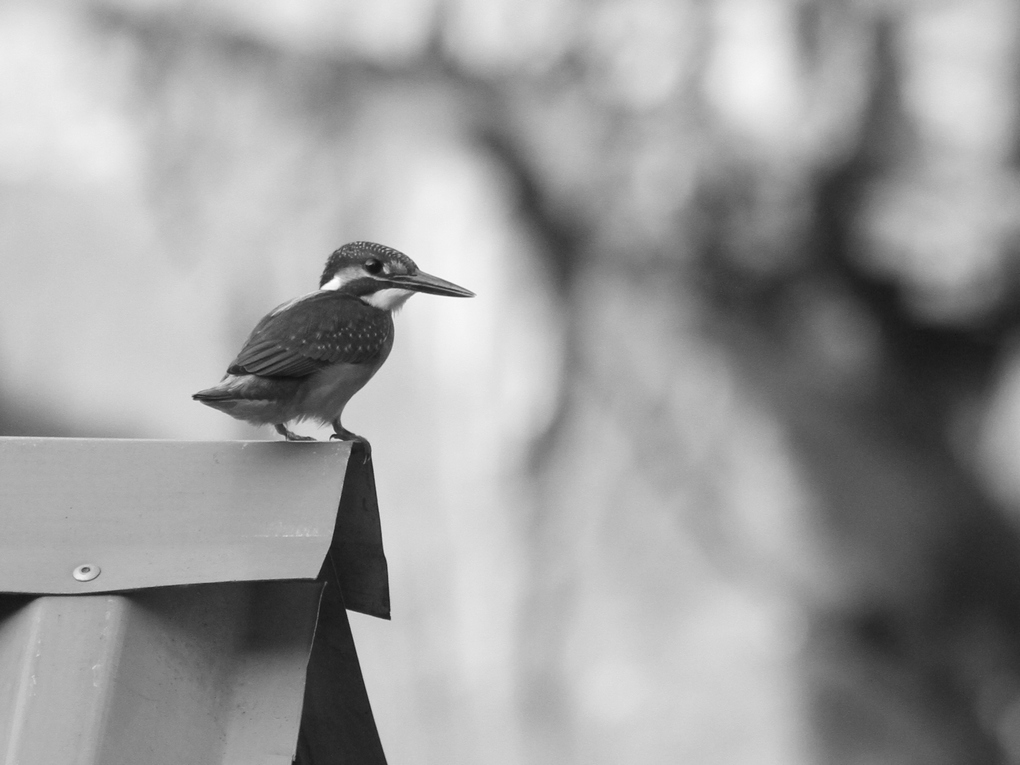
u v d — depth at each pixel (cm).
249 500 353
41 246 1706
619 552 1539
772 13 1369
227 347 1702
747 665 1462
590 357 1545
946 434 1484
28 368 1673
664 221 1476
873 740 1430
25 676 305
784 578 1500
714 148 1418
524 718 1541
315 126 1622
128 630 318
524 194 1540
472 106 1553
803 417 1482
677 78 1432
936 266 1374
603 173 1499
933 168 1337
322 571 394
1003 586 1462
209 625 344
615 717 1500
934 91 1317
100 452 365
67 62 1688
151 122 1677
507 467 1575
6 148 1708
